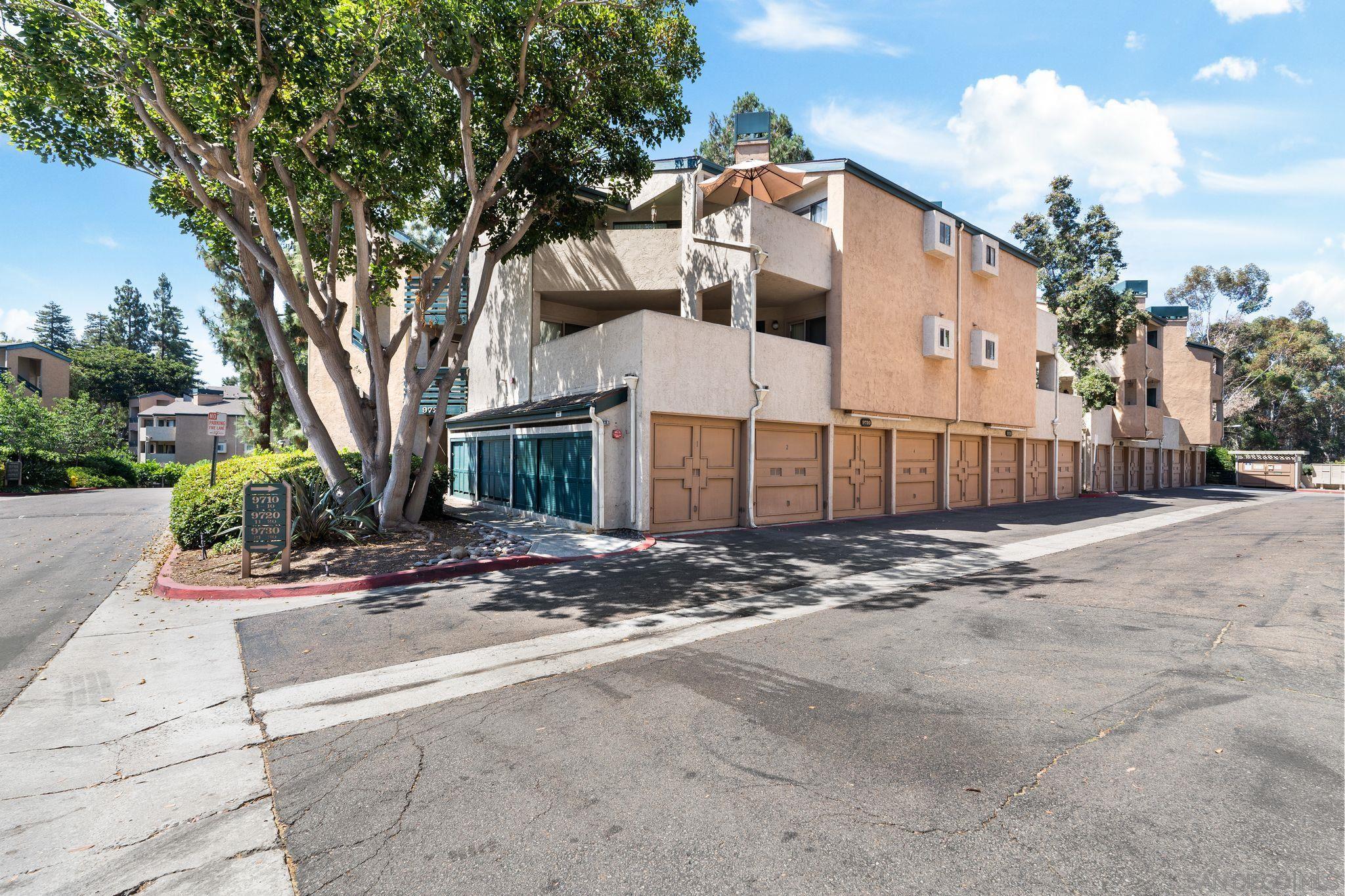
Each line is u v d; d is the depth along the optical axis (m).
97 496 24.80
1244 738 3.62
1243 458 39.09
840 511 15.98
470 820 2.92
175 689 4.64
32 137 8.95
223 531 9.63
